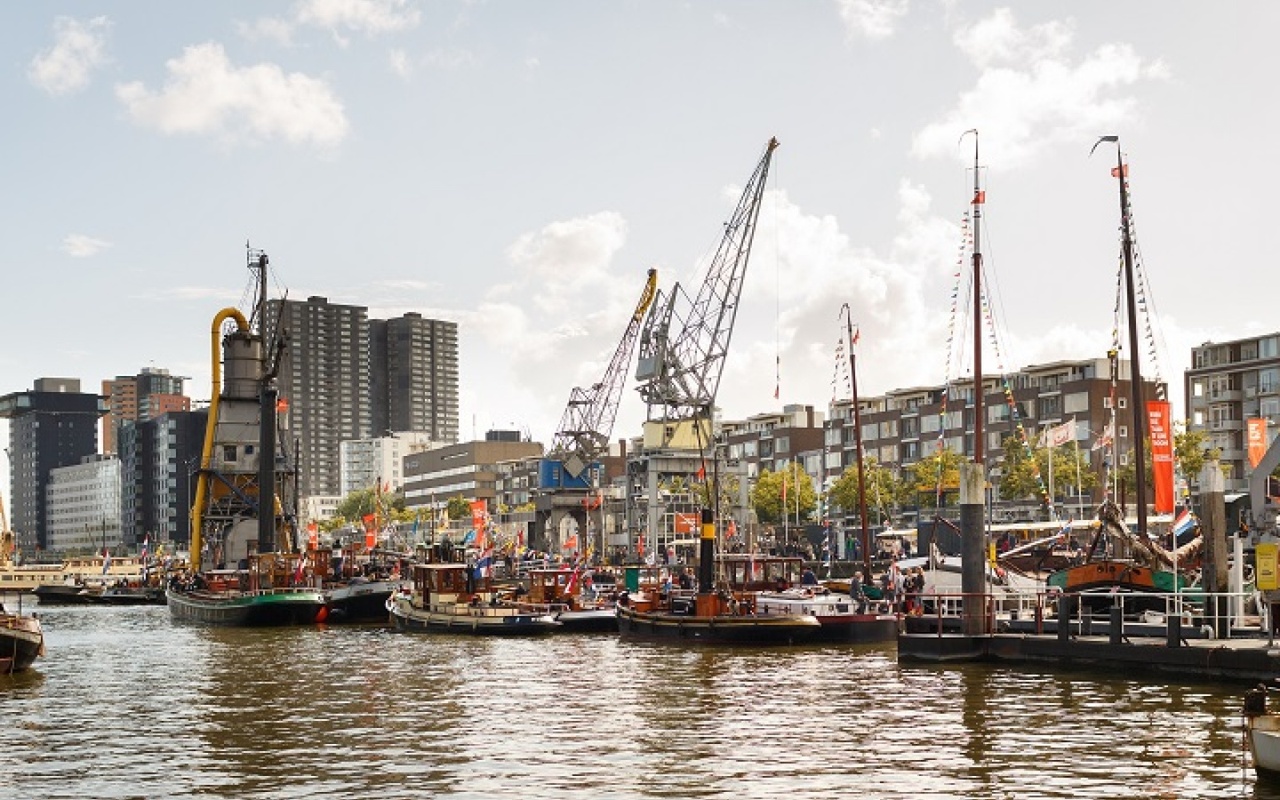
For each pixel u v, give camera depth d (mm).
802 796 31906
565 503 196000
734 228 158625
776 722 43625
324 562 116750
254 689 56219
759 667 61438
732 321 158625
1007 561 82875
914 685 51812
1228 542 68750
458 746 39906
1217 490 54125
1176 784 32312
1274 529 66750
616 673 60281
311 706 50000
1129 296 82812
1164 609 64438
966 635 58312
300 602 100625
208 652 77438
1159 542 80750
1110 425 103312
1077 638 53750
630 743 40000
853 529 170125
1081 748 37094
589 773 35250
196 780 35031
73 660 72750
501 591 100188
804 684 53875
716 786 33250
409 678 59719
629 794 32469
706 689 53188
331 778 35000
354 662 68562
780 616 73438
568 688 54688
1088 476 162750
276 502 136125
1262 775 32438
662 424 163000
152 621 117688
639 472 169250
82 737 42688
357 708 49156
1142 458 82062
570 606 91188
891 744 38688
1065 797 31266
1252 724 32781
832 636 73188
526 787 33500
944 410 133625
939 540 112125
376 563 133000
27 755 39250
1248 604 56656
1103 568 65188
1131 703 44500
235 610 101250
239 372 135875
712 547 79312
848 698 48938
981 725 41469
